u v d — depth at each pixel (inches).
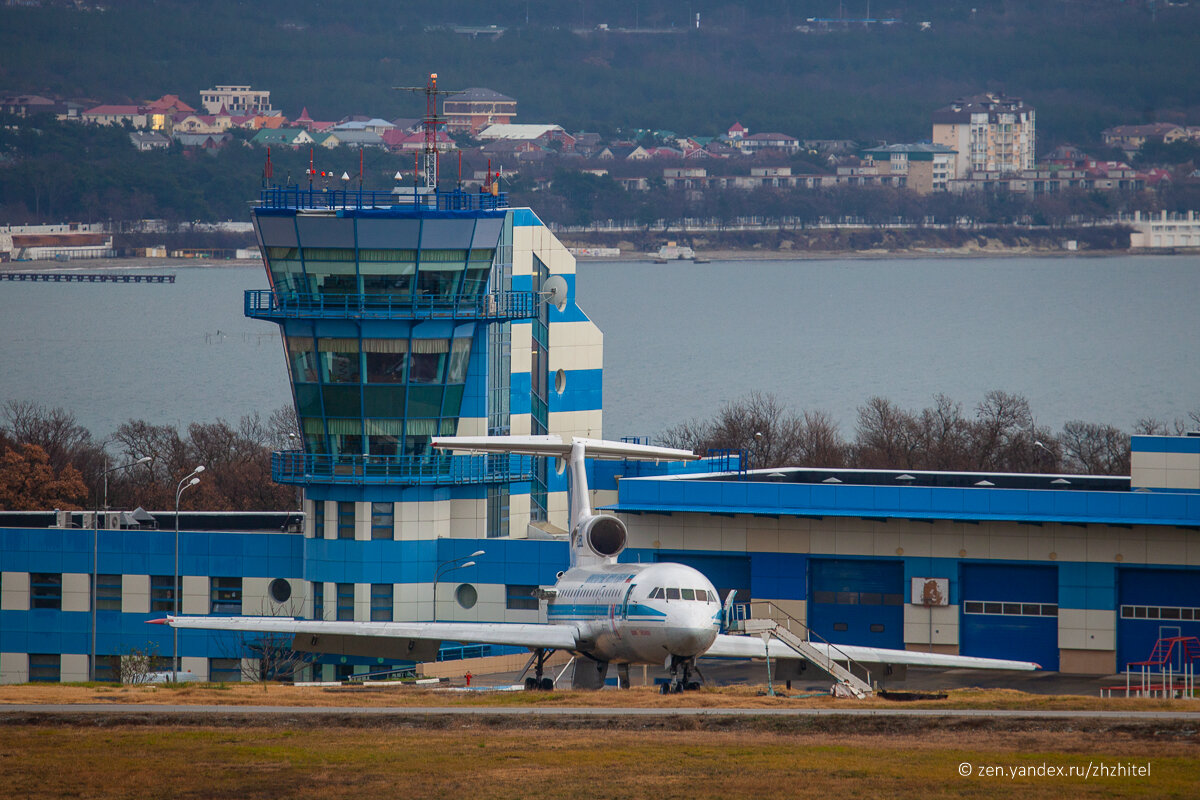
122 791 7524.6
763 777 7632.9
